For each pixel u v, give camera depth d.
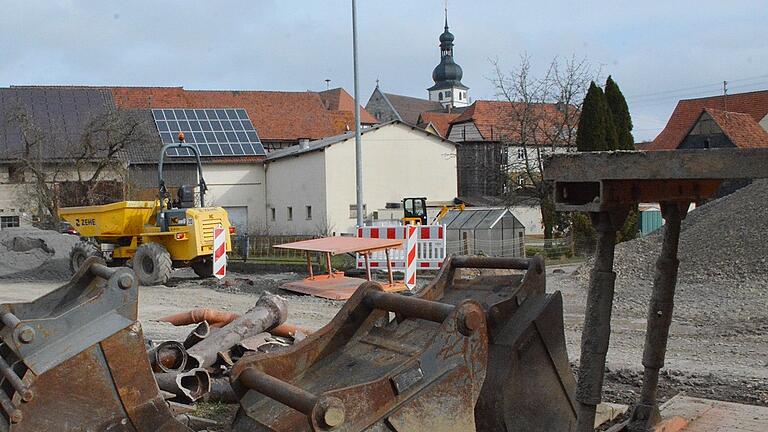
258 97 57.03
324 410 3.58
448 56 118.69
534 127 34.41
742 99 52.19
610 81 31.20
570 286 16.39
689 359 8.73
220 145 44.84
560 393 4.96
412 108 95.56
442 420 3.98
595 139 28.25
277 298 7.75
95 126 39.12
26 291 17.97
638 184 4.30
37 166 38.94
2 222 41.84
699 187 4.49
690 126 46.56
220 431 5.72
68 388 4.02
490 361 4.79
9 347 4.20
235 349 7.27
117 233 19.12
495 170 37.62
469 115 60.59
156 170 42.19
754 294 12.81
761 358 8.75
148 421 4.21
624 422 5.66
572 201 4.33
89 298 4.67
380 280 17.38
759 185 18.73
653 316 5.49
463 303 4.12
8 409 3.91
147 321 11.83
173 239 18.70
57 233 28.20
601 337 4.30
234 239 27.39
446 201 43.28
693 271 15.05
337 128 60.03
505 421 4.68
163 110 46.12
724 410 6.16
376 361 4.44
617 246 18.19
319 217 40.44
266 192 45.78
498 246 26.84
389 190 41.72
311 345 4.56
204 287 17.86
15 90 45.91
